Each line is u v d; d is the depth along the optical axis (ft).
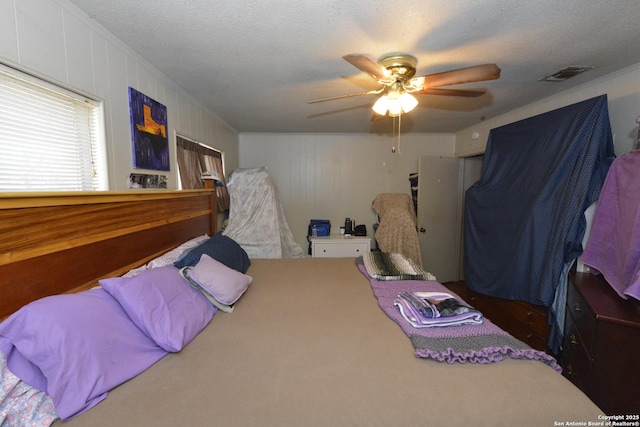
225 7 4.07
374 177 14.10
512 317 7.84
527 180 7.61
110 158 4.79
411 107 5.64
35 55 3.47
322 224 13.52
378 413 2.63
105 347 3.04
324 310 4.92
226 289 4.88
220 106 9.20
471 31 4.73
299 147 13.83
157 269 4.50
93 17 4.29
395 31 4.72
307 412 2.64
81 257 3.70
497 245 8.43
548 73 6.51
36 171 3.58
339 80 6.97
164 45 5.18
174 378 3.12
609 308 4.66
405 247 11.70
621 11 4.17
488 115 10.41
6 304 2.78
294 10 4.15
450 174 13.34
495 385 2.99
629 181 5.07
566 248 6.23
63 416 2.52
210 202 8.44
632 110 6.16
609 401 4.49
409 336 3.96
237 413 2.63
